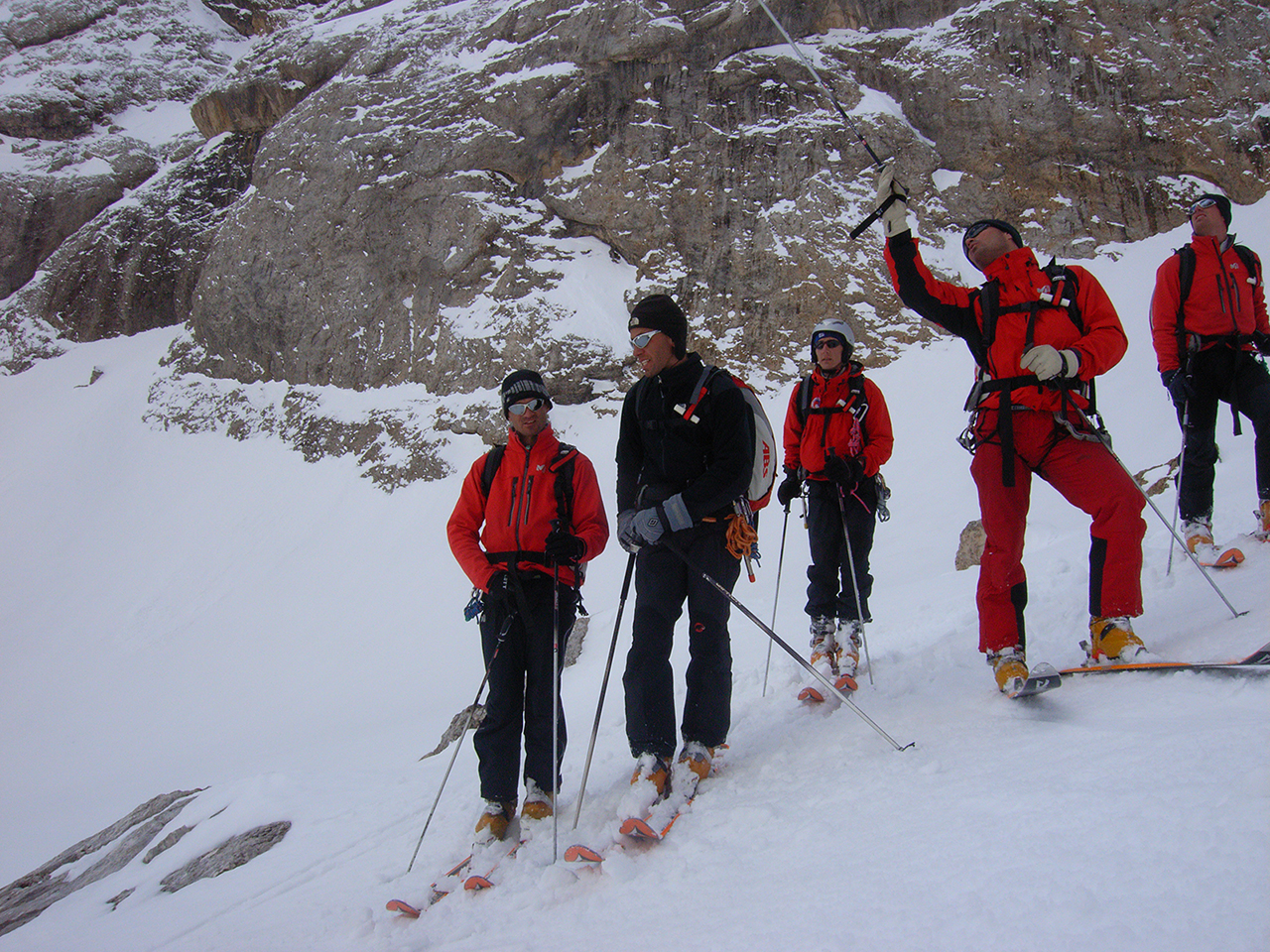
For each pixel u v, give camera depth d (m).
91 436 21.80
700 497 2.83
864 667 4.23
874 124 16.95
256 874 4.15
